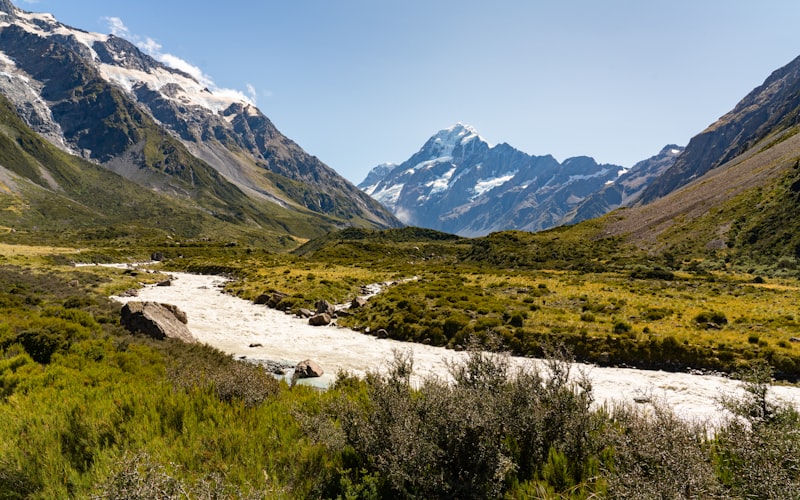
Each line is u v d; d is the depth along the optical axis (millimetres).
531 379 8031
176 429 8086
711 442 8109
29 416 8023
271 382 12648
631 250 113625
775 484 5309
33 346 14484
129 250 148250
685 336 25422
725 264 88938
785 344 23375
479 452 6188
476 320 31172
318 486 6062
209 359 18641
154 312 24328
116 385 11188
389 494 6129
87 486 5582
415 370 21703
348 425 7387
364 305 41594
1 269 55156
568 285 52094
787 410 7922
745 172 141250
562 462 6801
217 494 4984
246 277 75688
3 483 5723
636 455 5852
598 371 22766
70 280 51531
